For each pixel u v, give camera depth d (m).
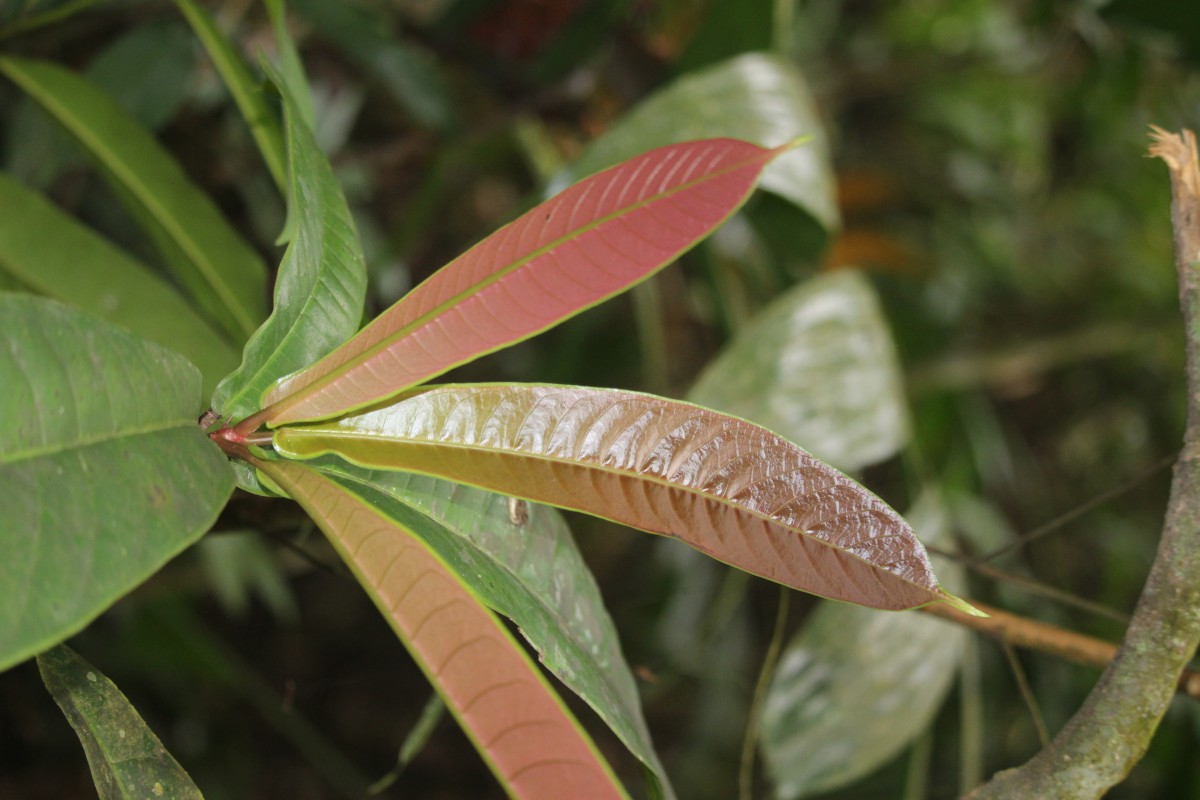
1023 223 2.51
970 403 2.01
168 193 0.98
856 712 1.10
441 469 0.69
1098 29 1.89
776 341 1.10
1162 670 0.70
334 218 0.74
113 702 0.74
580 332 1.65
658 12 1.89
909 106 2.44
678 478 0.68
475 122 1.85
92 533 0.62
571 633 0.75
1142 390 2.54
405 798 2.43
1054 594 0.87
